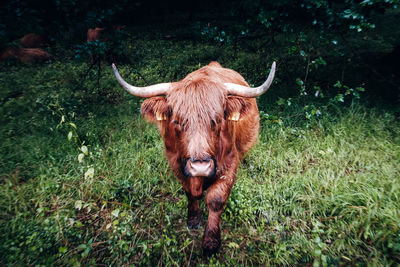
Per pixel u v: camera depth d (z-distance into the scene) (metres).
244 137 3.72
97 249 2.96
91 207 3.30
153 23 18.56
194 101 2.49
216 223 2.86
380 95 6.04
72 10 4.98
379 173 3.63
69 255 2.76
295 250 2.82
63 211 3.32
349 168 3.94
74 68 8.50
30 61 9.33
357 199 3.17
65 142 4.84
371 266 2.51
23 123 5.34
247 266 2.74
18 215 3.22
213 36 5.11
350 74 7.25
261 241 2.93
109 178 3.93
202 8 22.81
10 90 6.84
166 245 2.86
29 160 4.34
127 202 3.60
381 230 2.75
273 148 4.55
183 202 3.53
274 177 3.98
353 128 4.79
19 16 4.43
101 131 5.22
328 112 5.42
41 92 6.66
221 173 2.91
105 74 8.00
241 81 3.82
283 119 5.25
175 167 3.05
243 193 3.55
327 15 4.63
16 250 2.73
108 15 5.19
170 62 8.70
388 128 4.81
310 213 3.16
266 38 10.50
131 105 6.25
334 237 2.92
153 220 3.33
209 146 2.45
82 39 12.43
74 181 3.87
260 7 4.80
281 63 7.54
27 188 3.76
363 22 4.37
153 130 5.24
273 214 3.24
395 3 4.07
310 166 4.20
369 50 9.39
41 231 3.00
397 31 11.97
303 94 5.61
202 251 2.90
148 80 7.31
